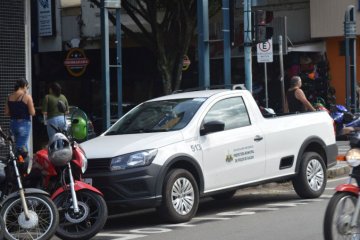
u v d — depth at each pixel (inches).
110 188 443.8
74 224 415.8
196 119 487.5
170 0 949.2
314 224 446.9
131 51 1352.1
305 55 1256.2
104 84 686.5
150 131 491.5
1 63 704.4
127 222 503.5
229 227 450.6
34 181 426.6
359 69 1253.1
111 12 1066.7
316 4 1259.8
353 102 1088.8
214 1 1025.5
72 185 409.4
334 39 1270.9
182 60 956.0
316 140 566.9
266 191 633.6
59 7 1416.1
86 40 1395.2
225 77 718.5
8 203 394.0
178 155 462.0
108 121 685.9
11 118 624.1
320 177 570.3
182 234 431.5
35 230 394.9
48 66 1407.5
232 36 714.8
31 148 697.6
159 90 1334.9
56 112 677.3
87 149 462.3
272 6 1309.1
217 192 490.9
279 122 542.0
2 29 705.0
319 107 882.8
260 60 793.6
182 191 466.6
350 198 344.5
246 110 522.9
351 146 357.7
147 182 445.1
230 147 498.6
